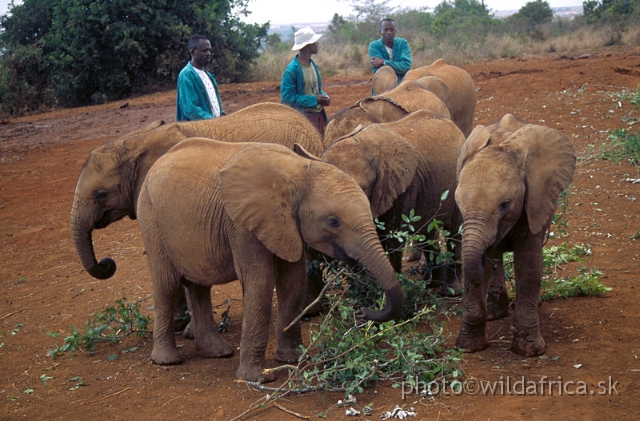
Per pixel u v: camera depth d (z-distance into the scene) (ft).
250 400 17.34
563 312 20.92
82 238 21.76
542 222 17.49
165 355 20.07
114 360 20.81
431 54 97.81
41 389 19.24
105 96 90.43
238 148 19.02
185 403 17.53
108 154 21.47
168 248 19.21
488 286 19.60
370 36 127.95
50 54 90.22
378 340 19.52
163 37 91.40
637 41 97.66
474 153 17.88
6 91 87.40
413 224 23.26
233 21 96.63
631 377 16.75
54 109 88.99
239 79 95.25
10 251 34.09
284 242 17.10
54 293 27.73
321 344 18.42
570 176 17.90
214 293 25.82
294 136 24.03
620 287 22.25
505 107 54.19
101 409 17.67
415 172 22.50
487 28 127.13
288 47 141.28
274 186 17.15
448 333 20.51
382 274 16.35
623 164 36.63
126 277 28.58
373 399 16.90
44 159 53.78
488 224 16.87
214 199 18.31
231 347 20.88
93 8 88.02
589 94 55.98
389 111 27.32
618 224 28.32
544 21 140.26
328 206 16.74
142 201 19.70
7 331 24.17
